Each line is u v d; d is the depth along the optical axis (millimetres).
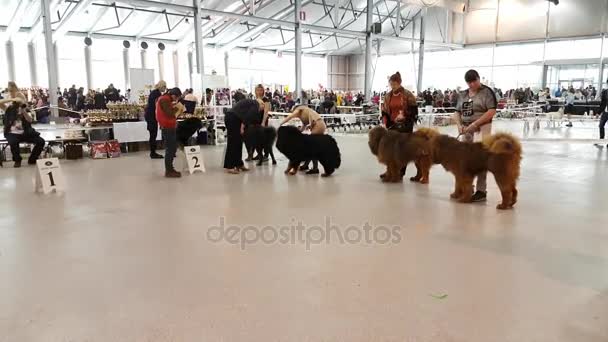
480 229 4156
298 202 5238
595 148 10414
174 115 6836
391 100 6555
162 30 20828
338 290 2852
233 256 3467
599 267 3229
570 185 6195
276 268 3221
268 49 27094
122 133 9773
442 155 5316
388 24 26438
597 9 22234
